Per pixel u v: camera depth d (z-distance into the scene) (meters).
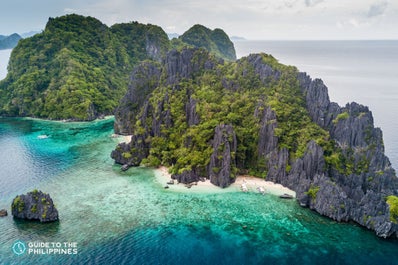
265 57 165.00
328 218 101.19
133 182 125.31
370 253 86.56
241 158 130.00
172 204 108.88
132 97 197.12
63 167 140.75
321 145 119.69
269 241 91.00
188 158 129.38
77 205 107.69
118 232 93.81
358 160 116.12
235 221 99.81
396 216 92.88
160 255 85.31
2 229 93.88
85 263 81.50
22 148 166.75
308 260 84.00
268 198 112.44
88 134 194.12
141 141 147.50
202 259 84.19
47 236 91.19
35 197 100.12
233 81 157.75
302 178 114.38
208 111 141.50
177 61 179.38
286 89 143.50
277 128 126.12
